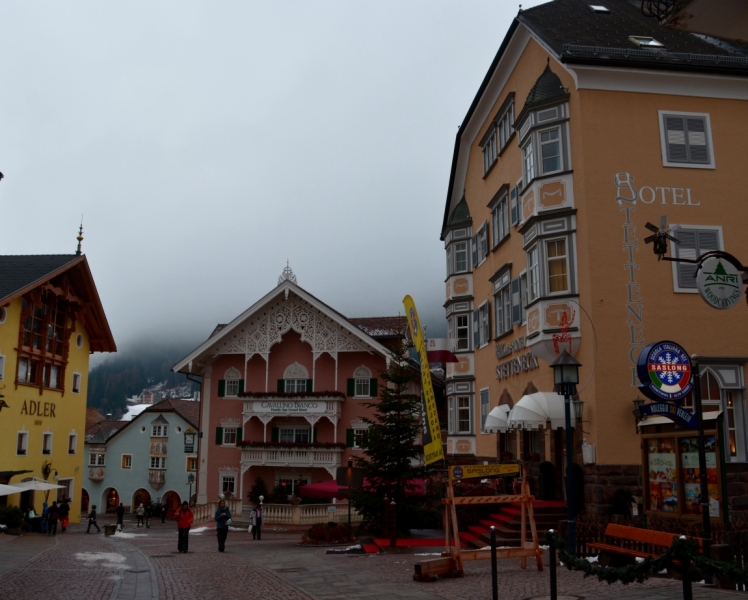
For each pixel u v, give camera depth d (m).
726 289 14.48
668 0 10.66
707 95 21.92
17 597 12.42
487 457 29.84
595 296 20.38
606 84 21.61
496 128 29.09
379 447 23.48
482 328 31.22
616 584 11.81
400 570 15.02
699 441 11.53
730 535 12.10
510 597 11.01
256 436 46.28
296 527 34.09
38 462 38.22
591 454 19.45
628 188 21.09
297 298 46.28
